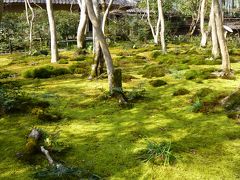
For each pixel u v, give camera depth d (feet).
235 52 61.87
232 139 18.30
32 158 16.33
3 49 84.58
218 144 17.60
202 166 15.21
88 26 108.99
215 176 14.32
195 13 126.41
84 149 17.28
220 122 20.94
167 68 41.29
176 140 18.21
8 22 90.27
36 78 38.42
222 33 35.45
